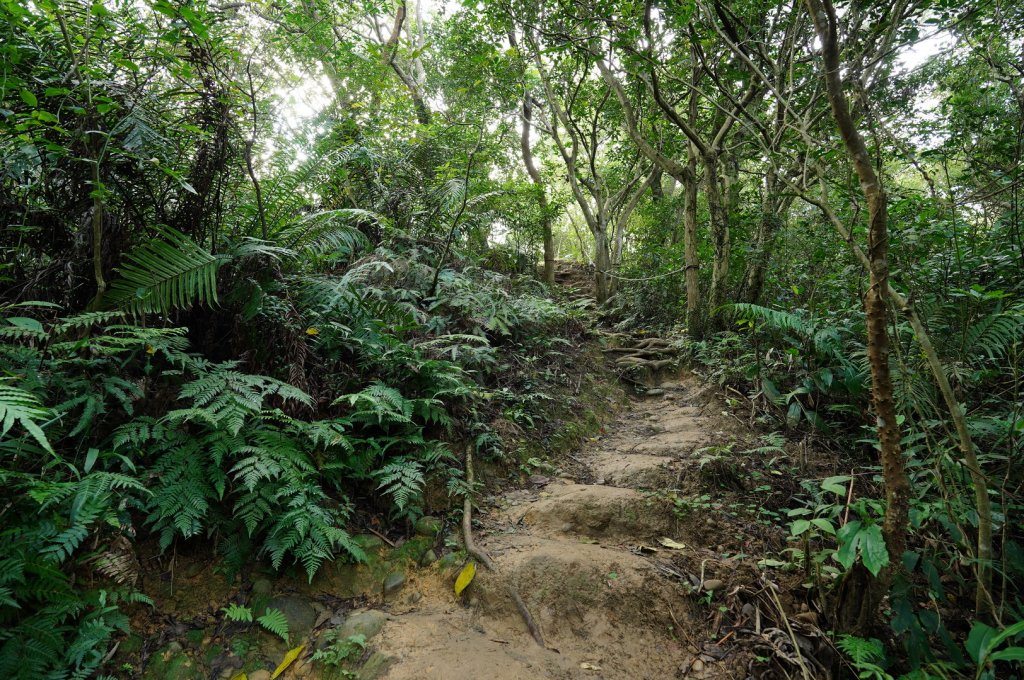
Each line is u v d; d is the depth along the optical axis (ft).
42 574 5.59
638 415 16.22
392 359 11.05
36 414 5.18
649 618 7.69
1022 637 6.54
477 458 11.18
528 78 26.35
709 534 9.63
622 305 27.04
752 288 20.22
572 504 9.95
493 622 7.65
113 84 8.91
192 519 7.14
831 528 6.79
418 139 21.42
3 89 7.23
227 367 9.09
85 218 8.53
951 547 8.20
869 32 14.15
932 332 10.09
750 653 7.20
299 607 7.43
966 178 13.44
